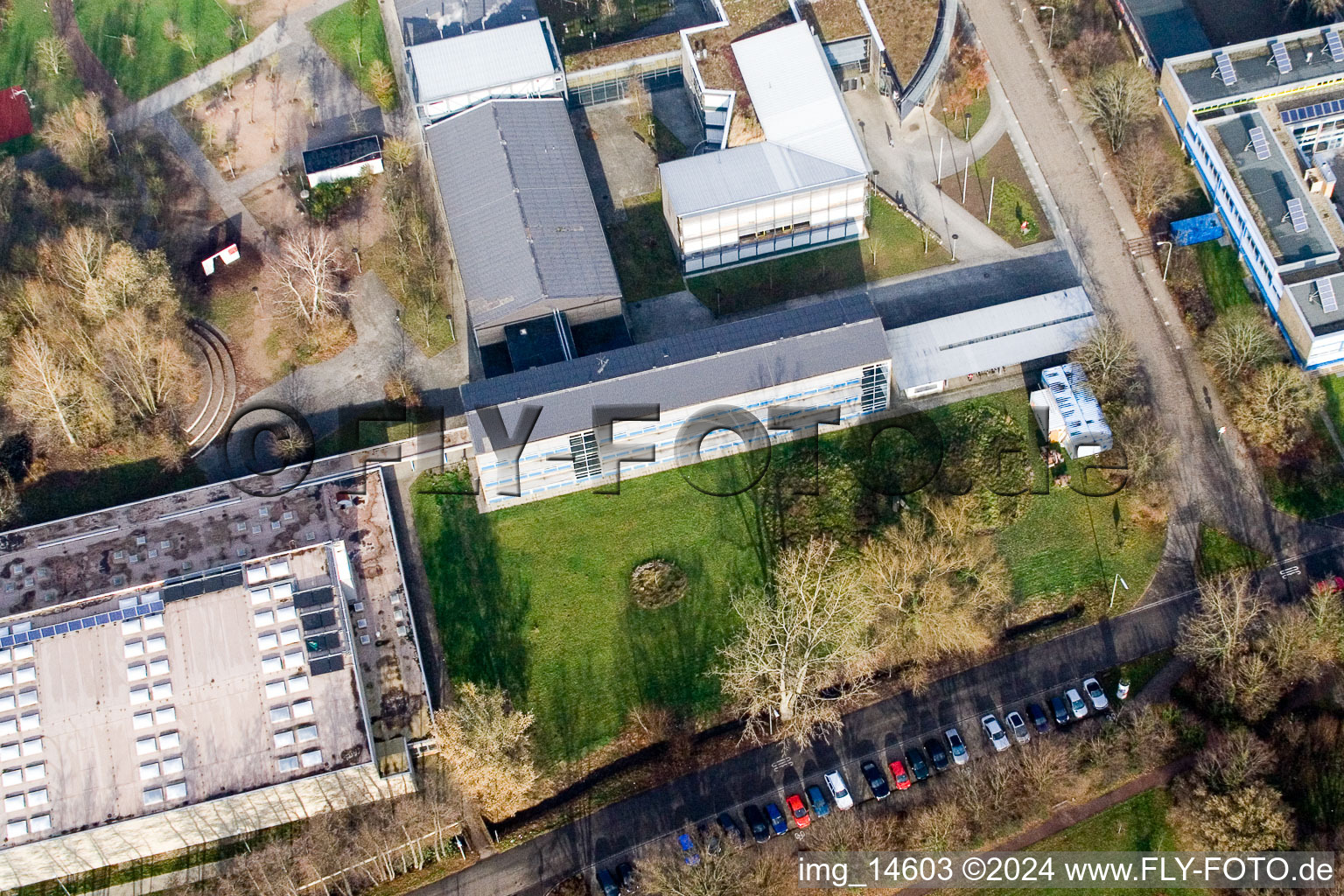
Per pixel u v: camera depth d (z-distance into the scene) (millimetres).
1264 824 151000
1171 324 196375
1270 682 163250
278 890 155250
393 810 164000
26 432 191000
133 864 163875
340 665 163250
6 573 177500
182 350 196875
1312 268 189875
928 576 169375
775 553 178375
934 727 168125
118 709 160750
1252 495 181000
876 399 186500
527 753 162250
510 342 189750
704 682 171000
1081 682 169875
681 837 160875
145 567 177375
